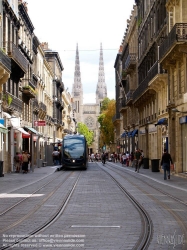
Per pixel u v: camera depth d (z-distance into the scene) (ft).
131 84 240.73
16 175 124.06
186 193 71.05
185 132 113.70
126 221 43.11
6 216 46.16
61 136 358.43
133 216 46.47
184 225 40.50
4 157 134.41
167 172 107.86
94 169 171.53
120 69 332.39
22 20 169.48
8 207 53.42
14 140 152.56
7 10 133.49
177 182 94.89
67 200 61.00
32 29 192.34
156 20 151.74
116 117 330.54
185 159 114.83
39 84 229.45
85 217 45.75
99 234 36.24
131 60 221.46
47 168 167.63
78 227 39.70
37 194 69.56
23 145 180.86
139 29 205.77
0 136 126.21
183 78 111.75
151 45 159.33
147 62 177.17
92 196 66.74
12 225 40.45
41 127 233.35
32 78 200.34
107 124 383.65
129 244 32.17
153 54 160.56
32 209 51.57
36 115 215.31
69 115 479.00
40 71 234.99
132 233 36.65
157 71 140.36
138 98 187.21
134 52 230.48
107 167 193.77
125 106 265.54
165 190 76.64
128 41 254.68
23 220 43.39
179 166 117.19
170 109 126.00
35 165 192.75
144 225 40.68
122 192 73.31
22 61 145.89
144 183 93.45
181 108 113.19
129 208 52.85
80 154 165.37
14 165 147.23
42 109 230.27
